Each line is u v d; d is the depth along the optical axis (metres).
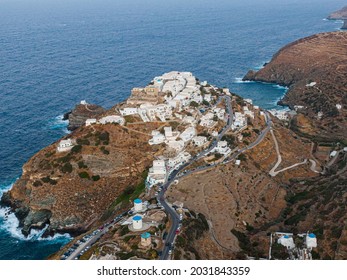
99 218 172.38
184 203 153.12
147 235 120.06
